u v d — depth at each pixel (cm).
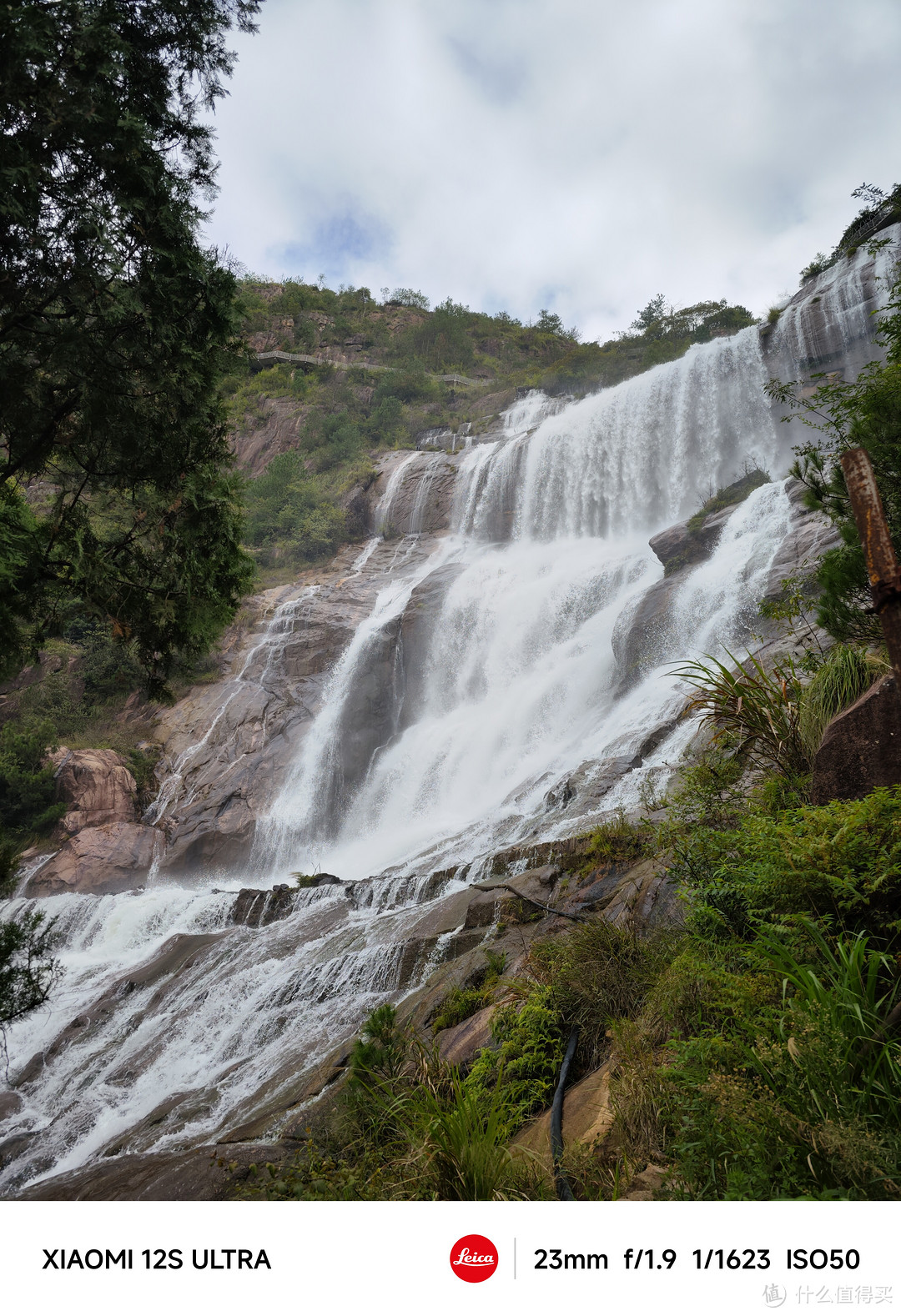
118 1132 977
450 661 3075
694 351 3456
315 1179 446
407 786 2666
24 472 624
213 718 3183
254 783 2850
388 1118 506
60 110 480
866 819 362
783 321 3133
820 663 608
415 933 1076
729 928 442
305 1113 761
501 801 2070
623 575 2772
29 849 2680
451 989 793
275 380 6931
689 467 3319
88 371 567
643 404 3538
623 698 1997
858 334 2873
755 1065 289
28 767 2927
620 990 543
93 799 2836
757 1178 256
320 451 5519
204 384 638
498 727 2533
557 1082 511
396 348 8206
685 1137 315
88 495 684
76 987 1568
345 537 4522
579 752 1781
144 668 732
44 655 3466
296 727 3048
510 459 4081
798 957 354
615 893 805
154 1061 1170
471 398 6794
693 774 621
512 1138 482
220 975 1349
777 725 571
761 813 490
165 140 602
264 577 4253
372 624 3406
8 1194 907
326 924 1383
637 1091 380
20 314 542
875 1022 278
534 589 3044
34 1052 1341
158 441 629
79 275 534
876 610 220
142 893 2206
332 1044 954
